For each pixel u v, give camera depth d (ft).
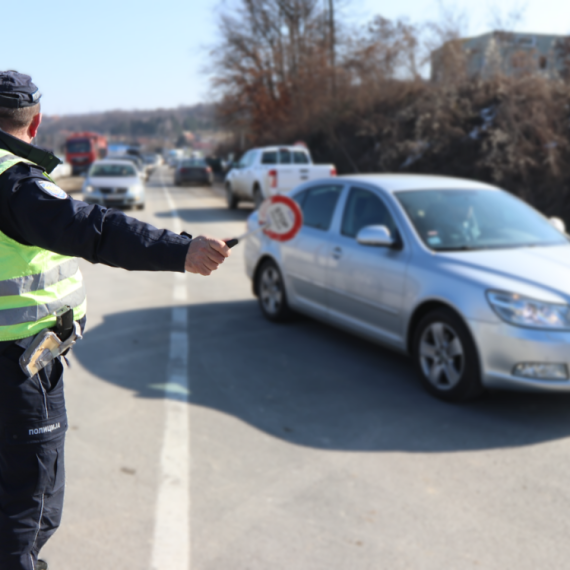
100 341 21.20
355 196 20.33
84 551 9.62
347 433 13.97
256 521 10.45
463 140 64.95
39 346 6.48
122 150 256.52
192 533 10.10
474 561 9.34
